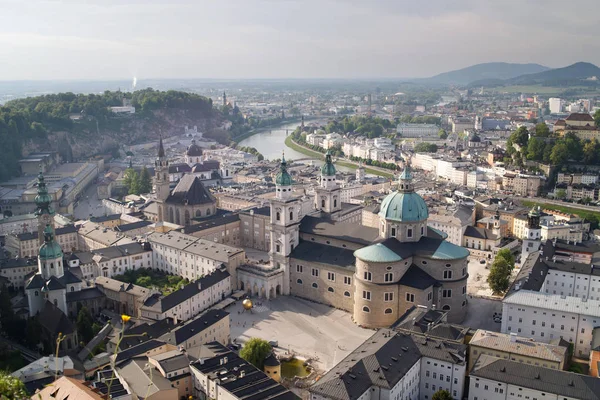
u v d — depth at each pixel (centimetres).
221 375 18762
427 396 19588
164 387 18012
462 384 18812
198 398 19162
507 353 19325
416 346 19788
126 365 19588
